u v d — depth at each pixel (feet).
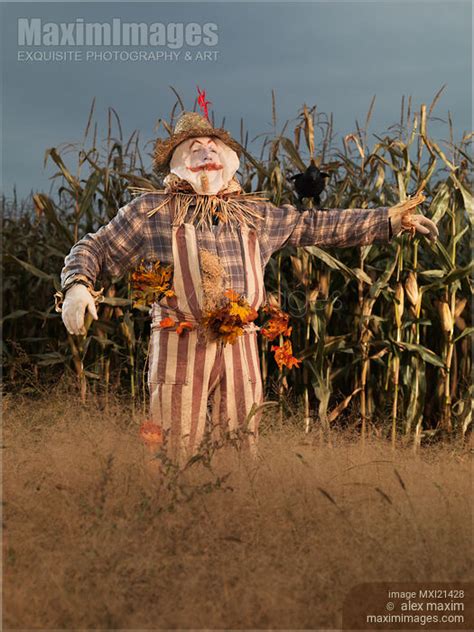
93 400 17.60
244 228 14.57
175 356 13.99
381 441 16.85
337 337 19.67
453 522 10.54
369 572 9.16
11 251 22.86
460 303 20.13
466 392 19.98
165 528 9.93
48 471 12.21
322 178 15.90
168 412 13.94
